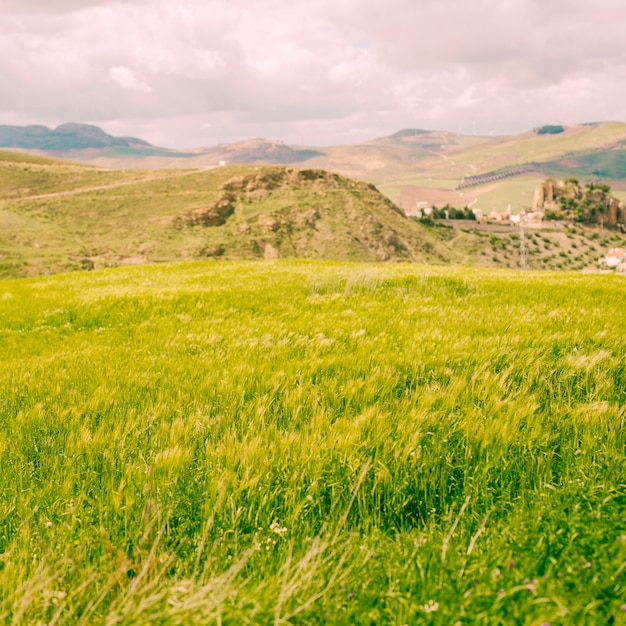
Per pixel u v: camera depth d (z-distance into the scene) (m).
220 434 4.21
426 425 4.00
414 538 2.78
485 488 3.27
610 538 2.44
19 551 2.83
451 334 7.20
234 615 2.04
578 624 1.88
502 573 2.23
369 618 2.10
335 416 4.44
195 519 3.19
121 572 2.40
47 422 4.62
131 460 3.80
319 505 3.24
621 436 3.72
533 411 4.23
